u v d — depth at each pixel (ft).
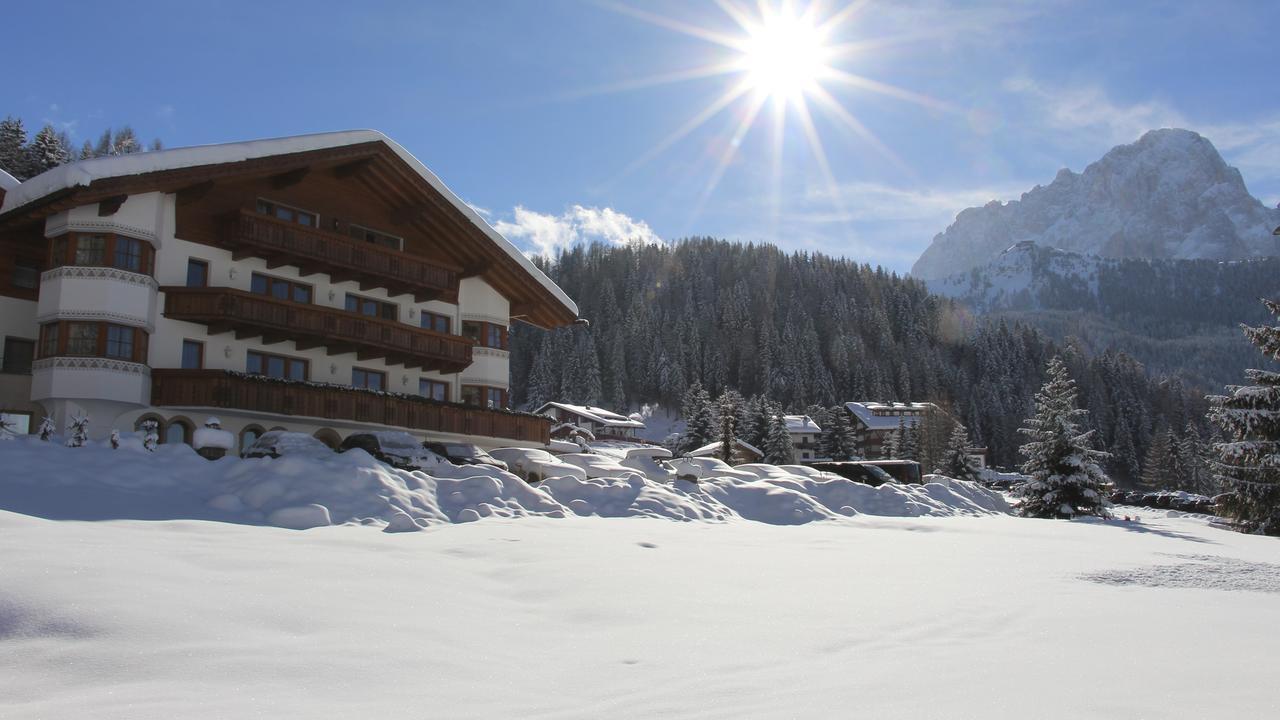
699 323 579.07
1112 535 65.36
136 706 16.34
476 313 116.57
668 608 28.02
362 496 54.54
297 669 19.12
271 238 89.45
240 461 57.36
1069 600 30.94
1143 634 24.66
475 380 115.65
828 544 51.06
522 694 18.19
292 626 22.74
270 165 87.45
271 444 68.95
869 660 21.34
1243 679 19.04
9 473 48.47
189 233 86.69
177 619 22.00
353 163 98.32
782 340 546.67
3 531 31.45
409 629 23.47
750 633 24.58
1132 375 560.61
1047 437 119.34
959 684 18.72
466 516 55.77
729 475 104.17
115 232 79.10
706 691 18.42
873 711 16.66
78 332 77.61
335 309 94.12
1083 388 531.91
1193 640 23.76
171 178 80.38
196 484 53.83
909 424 415.64
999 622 26.61
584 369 475.31
